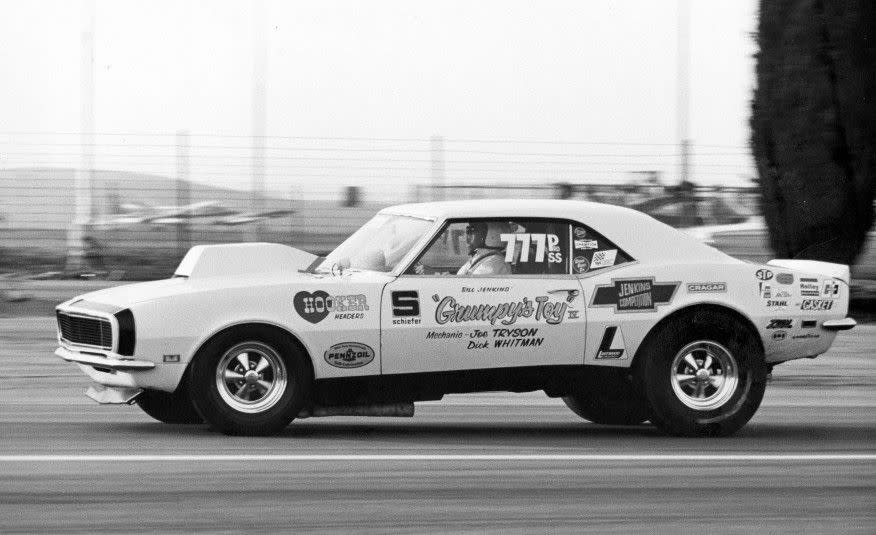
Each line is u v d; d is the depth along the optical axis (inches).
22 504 376.5
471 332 503.8
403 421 567.8
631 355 516.7
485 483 415.5
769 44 1163.9
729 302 525.7
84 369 514.6
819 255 1151.0
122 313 482.0
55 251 1459.2
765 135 1171.9
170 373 483.2
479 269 513.0
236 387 490.0
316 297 492.7
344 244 550.9
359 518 364.2
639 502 391.5
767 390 697.0
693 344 519.5
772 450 490.3
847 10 1115.9
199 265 508.7
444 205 534.3
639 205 1439.5
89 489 396.5
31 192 1460.4
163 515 364.5
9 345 858.8
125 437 495.5
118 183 1459.2
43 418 552.7
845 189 1135.6
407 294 500.1
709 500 396.5
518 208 524.1
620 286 518.0
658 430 544.7
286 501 383.6
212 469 429.1
